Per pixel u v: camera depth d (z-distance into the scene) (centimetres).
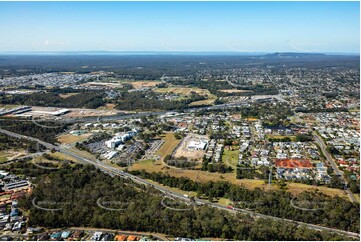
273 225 15588
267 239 15062
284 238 15038
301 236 14938
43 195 18325
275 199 18075
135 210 16900
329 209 16975
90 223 16212
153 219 15988
